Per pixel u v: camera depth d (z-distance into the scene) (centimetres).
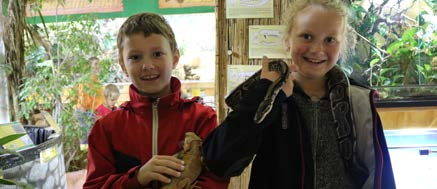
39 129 291
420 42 245
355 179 134
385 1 241
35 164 233
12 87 356
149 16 146
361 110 137
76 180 410
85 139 451
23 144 230
